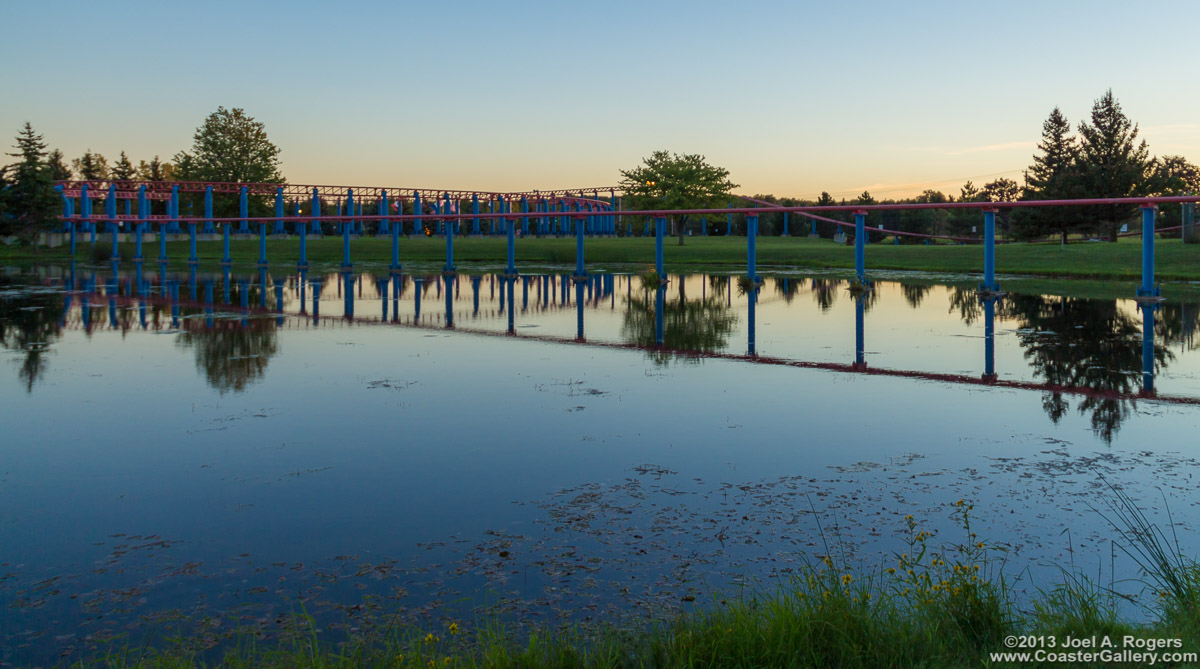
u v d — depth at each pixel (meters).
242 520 10.95
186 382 20.38
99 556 9.84
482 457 13.77
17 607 8.55
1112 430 15.31
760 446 14.36
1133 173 73.56
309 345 26.97
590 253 88.88
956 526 10.44
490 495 11.85
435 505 11.46
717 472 12.86
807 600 7.06
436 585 8.93
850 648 6.30
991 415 16.64
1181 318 32.97
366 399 18.36
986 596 7.15
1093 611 7.05
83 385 19.97
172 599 8.70
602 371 21.98
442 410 17.25
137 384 20.09
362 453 14.05
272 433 15.36
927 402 17.94
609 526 10.59
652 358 24.27
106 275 66.00
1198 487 11.87
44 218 94.50
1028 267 60.88
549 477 12.67
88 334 29.53
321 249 98.12
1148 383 19.94
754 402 18.00
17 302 42.12
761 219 152.88
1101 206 74.88
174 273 69.00
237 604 8.56
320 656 7.11
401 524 10.75
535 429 15.62
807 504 11.34
